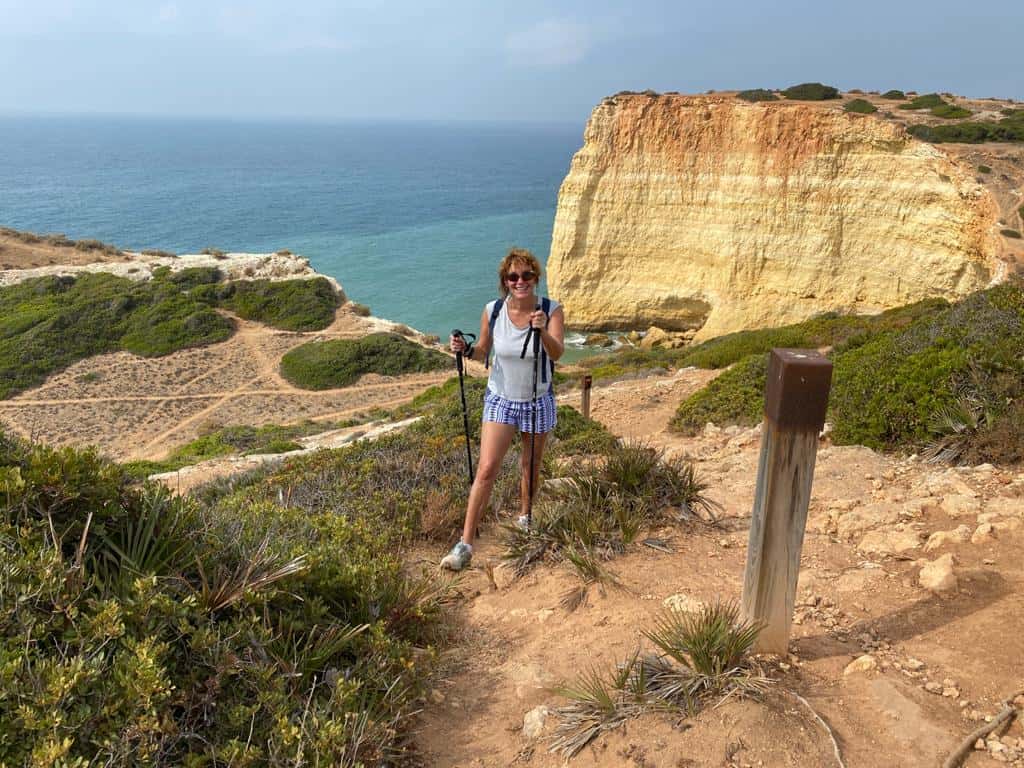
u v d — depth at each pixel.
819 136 37.75
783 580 3.22
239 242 94.06
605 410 15.77
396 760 3.03
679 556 4.79
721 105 40.88
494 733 3.22
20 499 3.18
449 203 132.12
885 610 3.73
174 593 3.31
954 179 33.94
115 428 35.44
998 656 3.17
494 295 65.31
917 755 2.66
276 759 2.66
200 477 14.69
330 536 5.22
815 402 2.96
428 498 6.28
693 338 43.19
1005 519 4.64
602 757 2.86
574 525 5.01
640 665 3.25
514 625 4.28
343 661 3.49
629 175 43.56
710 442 9.99
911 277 35.81
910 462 6.48
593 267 45.22
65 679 2.44
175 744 2.63
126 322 46.94
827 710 2.93
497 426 4.80
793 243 39.03
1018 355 6.94
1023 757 2.59
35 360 42.00
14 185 166.50
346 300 54.00
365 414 36.62
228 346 46.06
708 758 2.71
